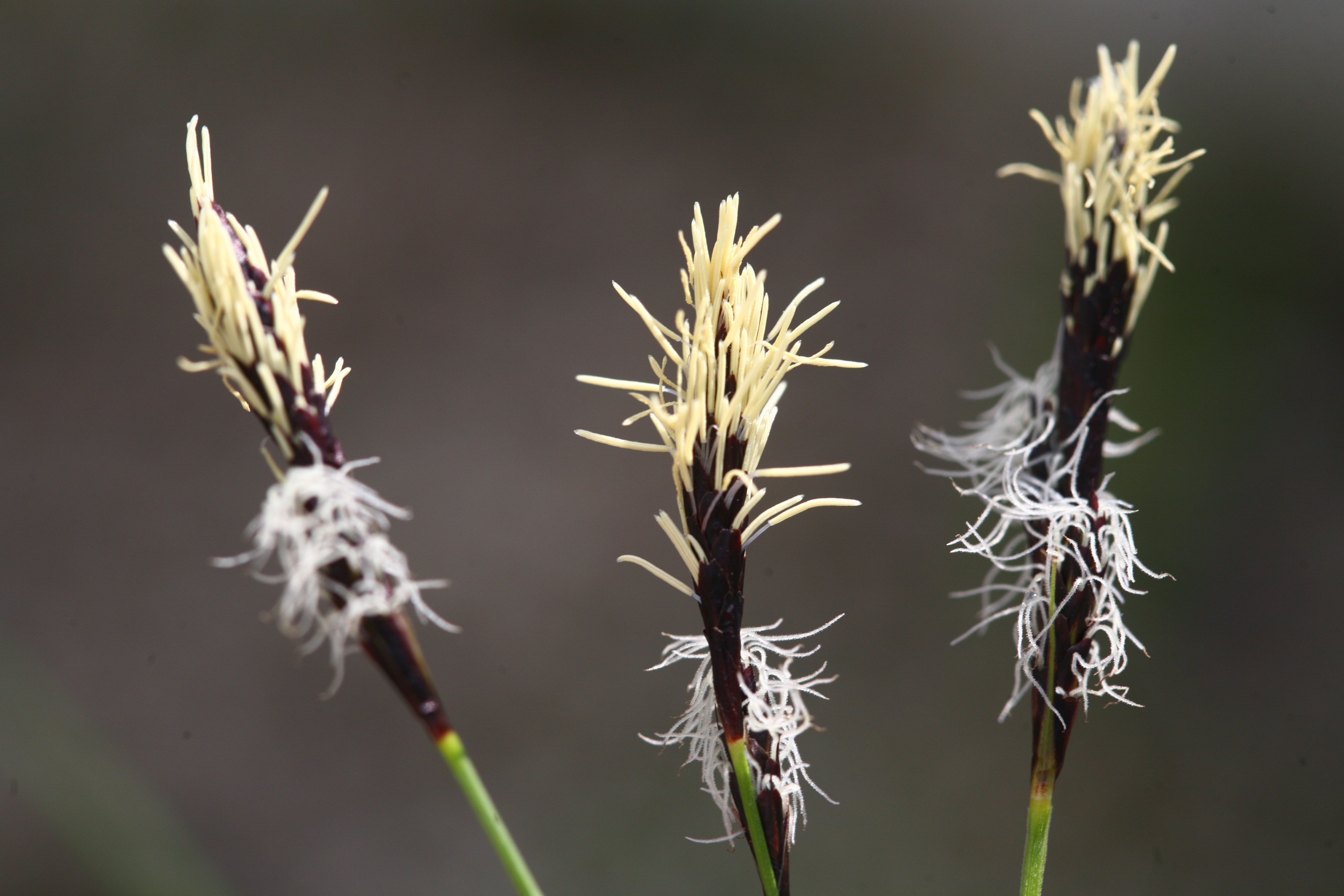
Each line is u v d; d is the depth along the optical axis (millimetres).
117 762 449
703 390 174
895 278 745
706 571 176
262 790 520
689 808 502
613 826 500
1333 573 557
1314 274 659
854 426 657
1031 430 190
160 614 592
